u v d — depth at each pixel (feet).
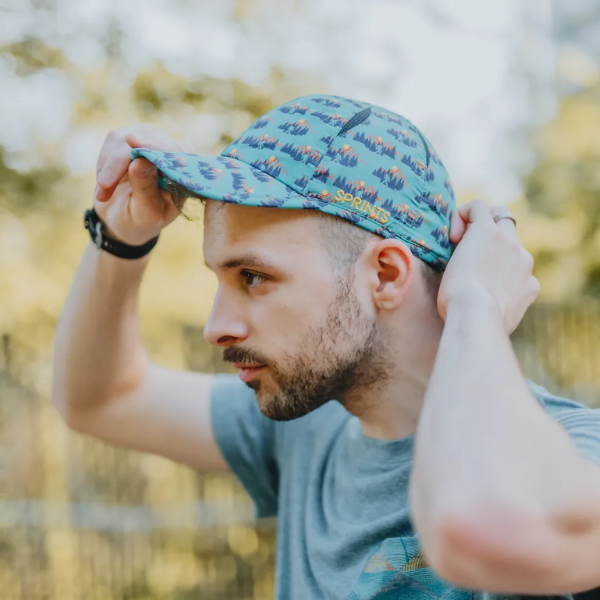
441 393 2.57
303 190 3.45
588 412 3.07
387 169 3.57
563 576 2.22
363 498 3.80
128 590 15.20
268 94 20.71
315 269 3.45
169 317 16.99
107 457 15.40
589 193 18.58
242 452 4.94
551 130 19.60
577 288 17.53
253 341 3.53
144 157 3.99
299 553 4.17
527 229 18.16
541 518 2.15
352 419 4.38
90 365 4.83
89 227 4.71
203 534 15.39
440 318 3.73
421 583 3.30
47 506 15.21
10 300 16.83
